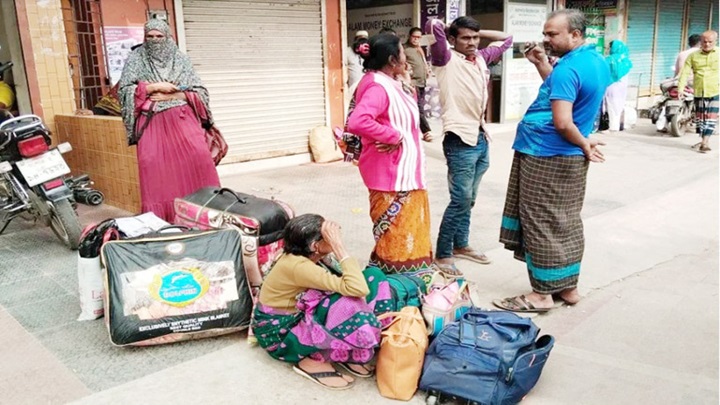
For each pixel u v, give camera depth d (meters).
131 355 3.21
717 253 4.75
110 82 6.68
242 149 7.90
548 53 3.59
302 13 8.12
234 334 3.42
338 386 2.89
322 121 8.61
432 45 4.14
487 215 5.79
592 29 13.23
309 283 2.89
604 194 6.52
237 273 3.33
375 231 3.66
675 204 6.11
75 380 2.98
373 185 3.56
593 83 3.44
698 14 16.17
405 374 2.79
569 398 2.84
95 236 3.56
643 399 2.83
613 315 3.68
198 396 2.85
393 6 10.95
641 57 14.44
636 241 5.03
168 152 4.73
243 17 7.57
